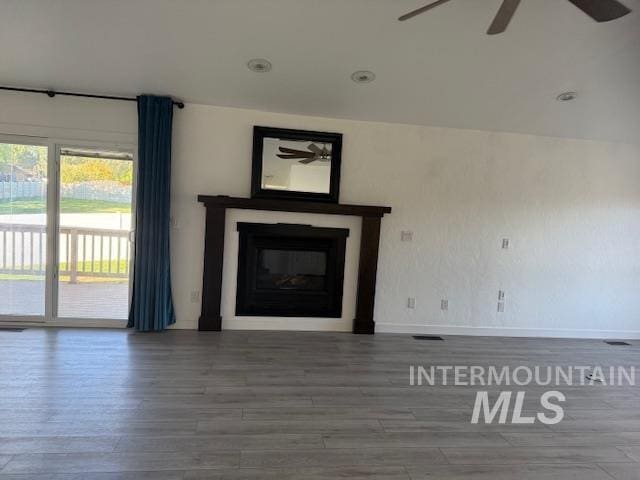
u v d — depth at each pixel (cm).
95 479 170
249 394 260
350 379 295
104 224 385
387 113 398
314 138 404
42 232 379
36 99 364
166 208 374
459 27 283
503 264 441
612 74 330
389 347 378
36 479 168
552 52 306
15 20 283
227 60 324
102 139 374
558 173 441
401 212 423
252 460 189
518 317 448
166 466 181
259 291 411
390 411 247
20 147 369
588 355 387
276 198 400
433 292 433
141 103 363
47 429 206
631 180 452
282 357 334
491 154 430
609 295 458
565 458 204
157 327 379
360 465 189
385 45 303
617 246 455
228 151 394
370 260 414
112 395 248
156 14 279
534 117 399
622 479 188
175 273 394
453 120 408
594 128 417
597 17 199
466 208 431
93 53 317
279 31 292
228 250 401
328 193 408
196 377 283
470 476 185
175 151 387
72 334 363
